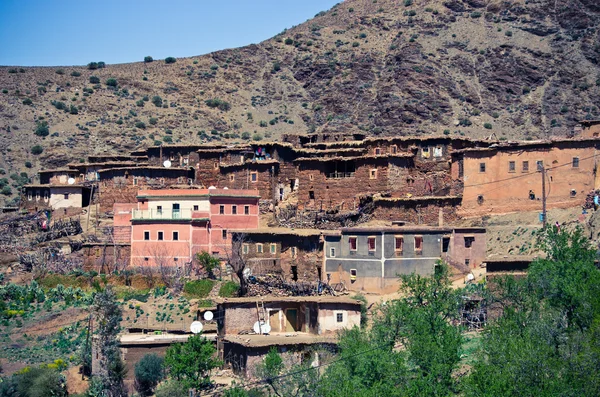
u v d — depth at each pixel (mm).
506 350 64500
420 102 198000
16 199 157125
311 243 98875
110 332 82438
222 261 105312
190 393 72250
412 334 72312
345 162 120688
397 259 96312
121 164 134875
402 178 117938
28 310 97000
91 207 128125
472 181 111062
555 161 107500
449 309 78375
